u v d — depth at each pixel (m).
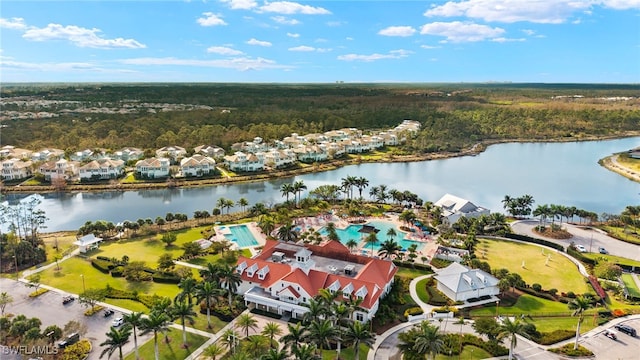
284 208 171.25
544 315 98.12
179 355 82.12
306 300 96.19
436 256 130.75
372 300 93.56
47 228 161.88
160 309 83.19
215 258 129.75
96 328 91.12
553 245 140.75
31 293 106.06
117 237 147.38
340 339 77.62
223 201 170.50
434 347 73.56
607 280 115.75
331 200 195.25
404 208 184.12
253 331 90.06
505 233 150.12
